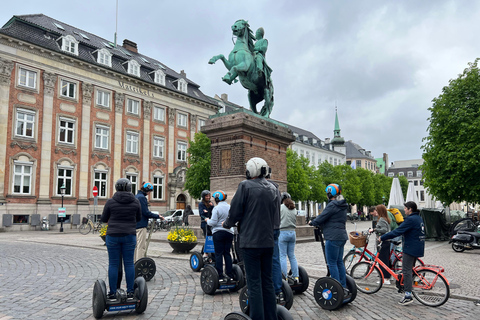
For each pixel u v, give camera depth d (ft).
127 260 17.72
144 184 26.30
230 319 12.57
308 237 54.75
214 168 46.44
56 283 24.54
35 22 105.81
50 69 99.66
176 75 147.84
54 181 99.14
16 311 17.99
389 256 25.20
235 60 47.06
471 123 66.23
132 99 121.60
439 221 69.31
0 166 88.63
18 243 53.16
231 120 44.98
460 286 25.61
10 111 91.30
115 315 17.66
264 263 12.80
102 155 111.34
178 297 21.21
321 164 197.16
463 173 65.98
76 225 101.50
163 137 130.93
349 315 18.47
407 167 388.78
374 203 224.12
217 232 22.09
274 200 13.06
